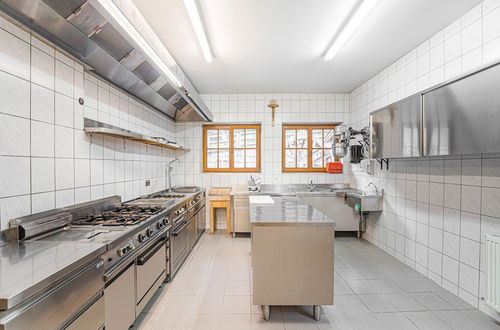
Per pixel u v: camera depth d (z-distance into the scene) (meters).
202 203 4.18
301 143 4.67
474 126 1.79
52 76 1.62
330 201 3.93
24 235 1.32
